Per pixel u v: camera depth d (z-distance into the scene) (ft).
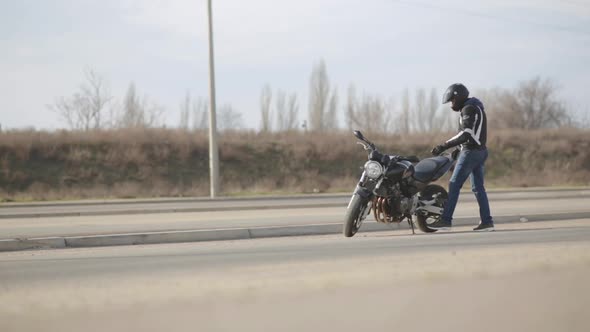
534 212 71.36
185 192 176.04
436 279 27.73
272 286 27.86
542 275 28.04
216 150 155.02
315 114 317.42
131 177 203.82
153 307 23.54
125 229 62.13
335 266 34.99
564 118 354.74
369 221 60.95
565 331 19.85
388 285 26.68
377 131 264.11
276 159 225.15
